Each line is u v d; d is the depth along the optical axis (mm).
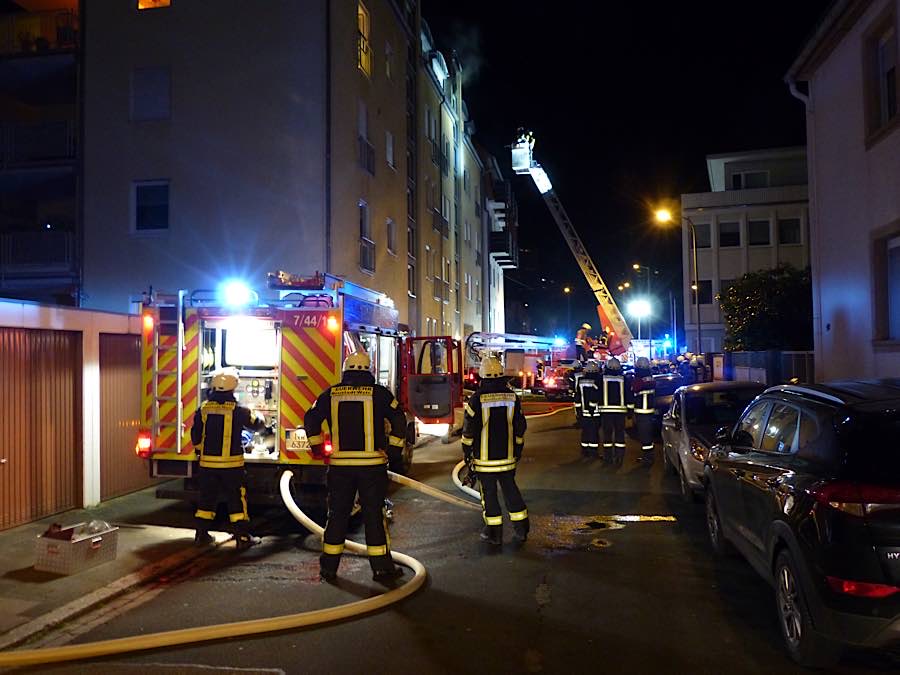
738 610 5355
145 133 17109
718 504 6461
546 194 30688
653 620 5160
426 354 12570
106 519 8188
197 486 8227
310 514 8555
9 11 20906
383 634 4934
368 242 19375
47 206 20422
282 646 4734
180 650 4691
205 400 8086
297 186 16516
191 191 16891
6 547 6941
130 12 17281
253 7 16828
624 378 12648
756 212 36938
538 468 12125
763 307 19891
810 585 4055
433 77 28781
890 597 3748
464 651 4637
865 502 3859
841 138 11977
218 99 16859
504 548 7180
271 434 8156
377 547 6109
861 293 11281
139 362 9734
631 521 8258
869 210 10922
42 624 5043
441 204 30219
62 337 8383
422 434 15383
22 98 20656
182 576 6363
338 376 7848
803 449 4695
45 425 8102
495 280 46469
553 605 5492
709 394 9812
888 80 10617
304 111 16562
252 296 8266
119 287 17094
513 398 7367
